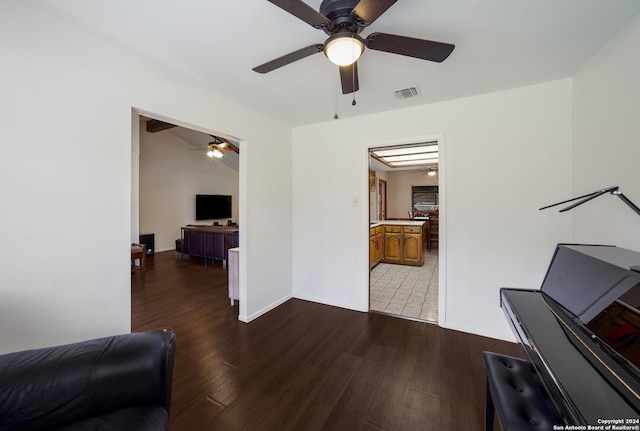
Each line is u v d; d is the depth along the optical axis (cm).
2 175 127
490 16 141
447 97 248
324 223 329
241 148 277
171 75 203
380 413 155
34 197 137
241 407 160
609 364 91
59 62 145
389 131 285
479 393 171
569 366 91
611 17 141
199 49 173
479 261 246
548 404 107
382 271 479
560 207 215
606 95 166
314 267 337
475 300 249
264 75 208
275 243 319
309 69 199
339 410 158
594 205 180
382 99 253
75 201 152
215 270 507
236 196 929
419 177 826
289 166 343
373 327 265
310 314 298
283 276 335
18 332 133
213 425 147
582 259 140
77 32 152
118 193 170
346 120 310
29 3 133
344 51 127
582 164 194
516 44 166
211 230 572
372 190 678
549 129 218
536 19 143
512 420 98
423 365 201
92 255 159
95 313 160
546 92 218
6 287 129
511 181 232
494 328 241
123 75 173
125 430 94
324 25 122
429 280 424
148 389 107
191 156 783
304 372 193
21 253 133
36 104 137
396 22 146
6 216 129
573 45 167
